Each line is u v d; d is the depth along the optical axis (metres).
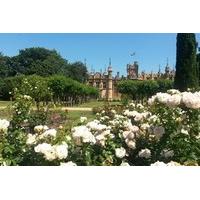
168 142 5.62
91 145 5.29
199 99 5.54
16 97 11.09
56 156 4.61
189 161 5.02
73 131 5.29
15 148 5.26
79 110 27.19
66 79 40.38
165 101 5.66
